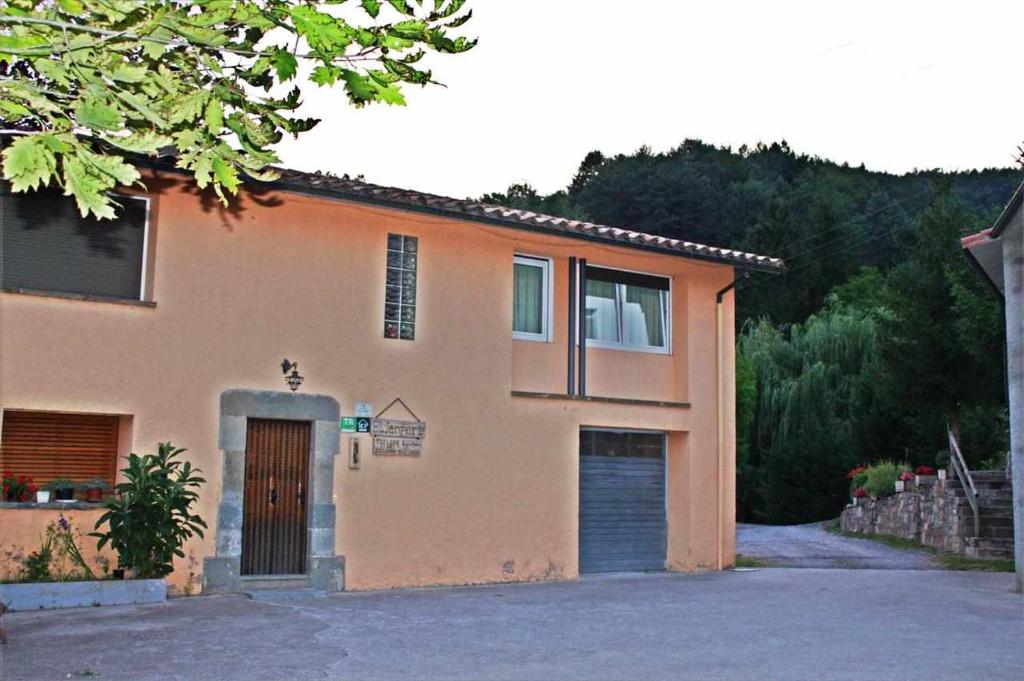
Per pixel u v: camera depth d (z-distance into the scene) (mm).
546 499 15297
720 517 17141
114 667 7852
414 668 7957
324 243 13688
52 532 11492
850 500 29031
